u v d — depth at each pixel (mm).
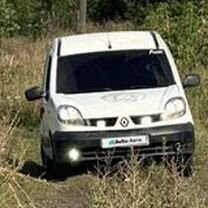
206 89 27375
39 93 22062
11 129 19906
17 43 45156
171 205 14930
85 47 22094
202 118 25922
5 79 33969
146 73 21141
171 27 33594
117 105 19625
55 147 19672
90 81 20969
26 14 56906
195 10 34469
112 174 18688
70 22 58781
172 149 19438
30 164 23266
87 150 19391
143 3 60219
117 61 21500
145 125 19344
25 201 17172
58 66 21562
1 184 16859
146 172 17797
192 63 31969
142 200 14898
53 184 19109
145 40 22328
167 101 19766
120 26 55969
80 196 18297
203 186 18312
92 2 64688
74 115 19578
